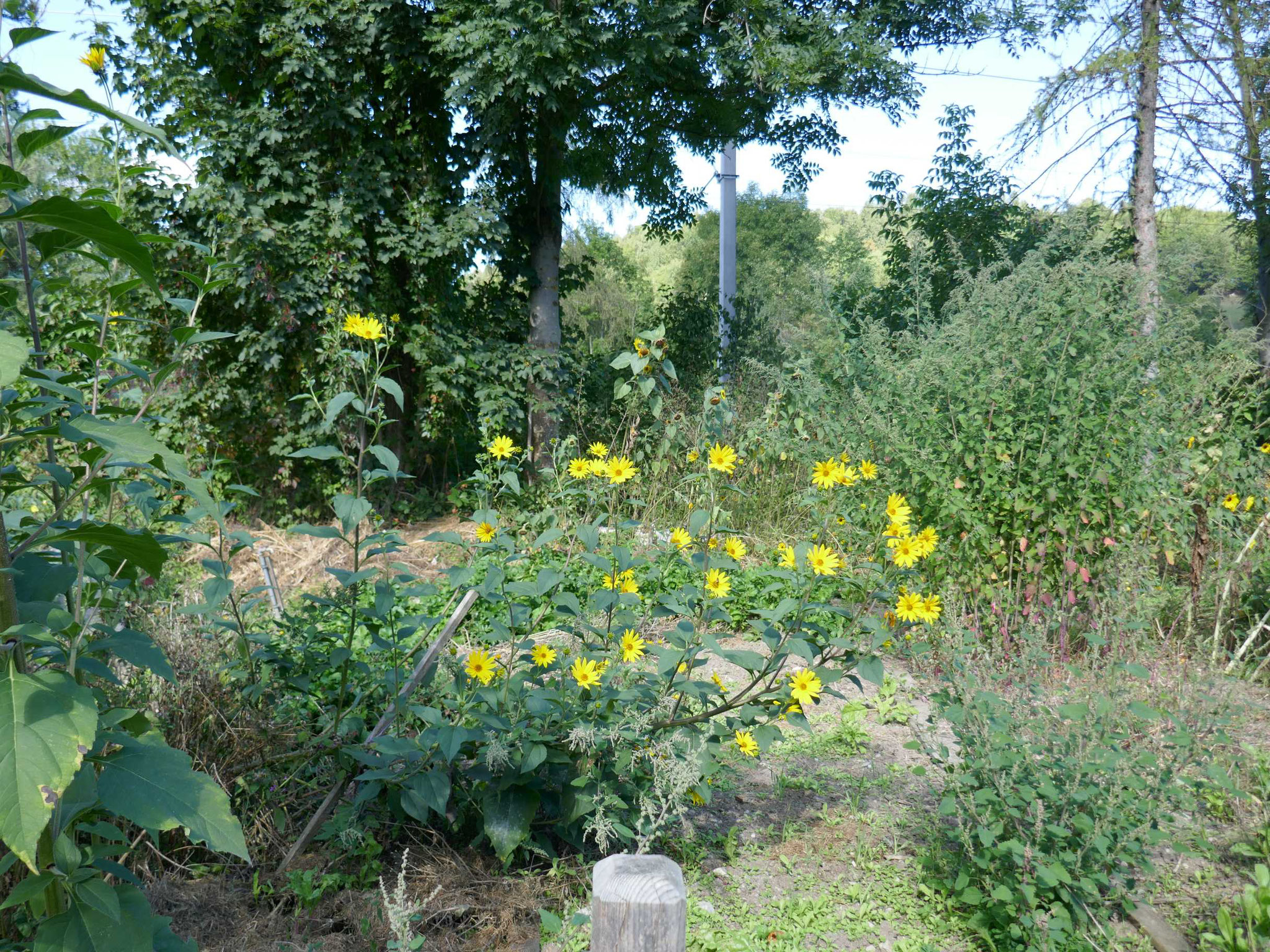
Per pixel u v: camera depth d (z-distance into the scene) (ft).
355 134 30.40
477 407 32.73
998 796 9.37
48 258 6.21
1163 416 18.40
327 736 9.78
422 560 23.48
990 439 17.21
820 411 24.45
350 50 29.96
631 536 14.42
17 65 4.23
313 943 8.43
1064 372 17.40
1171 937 8.90
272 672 10.00
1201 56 30.48
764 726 9.66
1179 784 9.63
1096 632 14.62
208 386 28.94
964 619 14.85
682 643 9.89
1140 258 28.27
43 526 5.45
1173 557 17.08
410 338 31.04
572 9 30.22
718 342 43.75
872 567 10.81
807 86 34.14
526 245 35.19
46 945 5.24
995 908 9.12
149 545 5.37
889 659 17.67
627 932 5.74
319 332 29.40
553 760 9.44
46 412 5.87
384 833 10.18
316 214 29.73
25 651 5.73
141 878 8.87
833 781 12.84
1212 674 12.36
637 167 39.04
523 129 33.68
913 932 9.34
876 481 18.76
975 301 19.66
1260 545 18.39
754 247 121.19
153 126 4.61
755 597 19.24
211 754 9.63
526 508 20.94
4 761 4.53
